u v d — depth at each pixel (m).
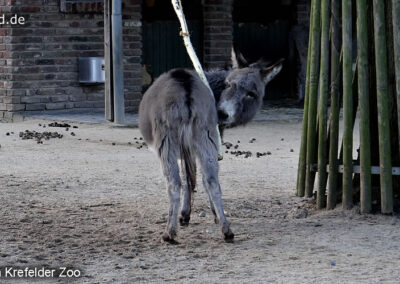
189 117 7.78
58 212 9.34
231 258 7.46
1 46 18.61
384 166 8.82
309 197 9.80
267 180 11.24
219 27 20.69
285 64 21.97
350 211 9.05
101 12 19.23
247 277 6.86
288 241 8.07
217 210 8.01
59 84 18.95
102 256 7.56
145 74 20.55
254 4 21.84
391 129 9.11
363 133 8.88
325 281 6.73
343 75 8.91
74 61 19.08
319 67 9.30
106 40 16.92
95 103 19.45
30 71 18.61
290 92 21.94
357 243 7.96
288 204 9.68
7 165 12.38
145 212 9.35
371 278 6.82
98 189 10.66
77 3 18.83
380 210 9.06
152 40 20.56
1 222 8.83
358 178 9.44
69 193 10.41
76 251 7.73
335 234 8.30
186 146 7.86
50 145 14.45
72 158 13.05
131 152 13.71
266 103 21.09
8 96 18.58
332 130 9.10
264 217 9.17
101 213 9.30
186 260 7.41
